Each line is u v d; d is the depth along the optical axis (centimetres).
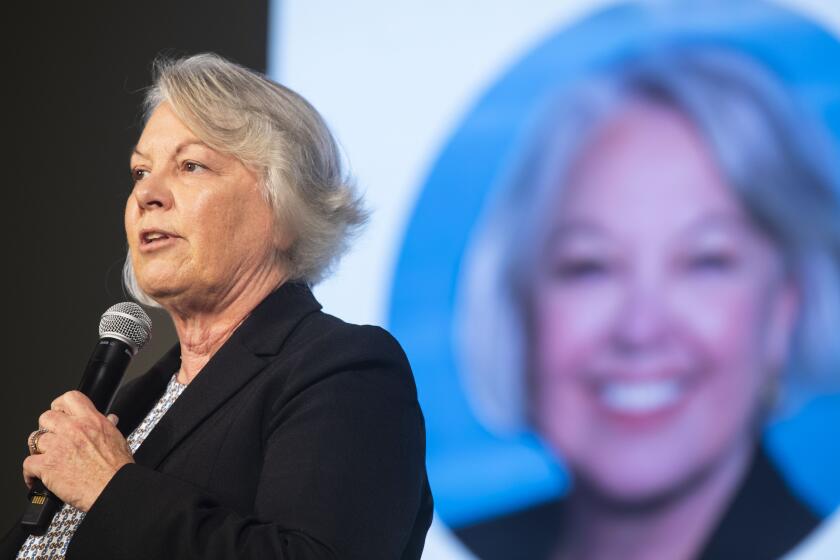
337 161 485
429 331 854
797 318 829
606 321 844
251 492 400
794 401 824
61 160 920
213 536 356
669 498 825
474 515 835
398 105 873
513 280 854
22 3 937
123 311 461
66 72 925
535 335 849
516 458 841
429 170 866
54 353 900
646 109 855
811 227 835
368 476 380
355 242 496
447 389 849
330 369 405
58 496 377
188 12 914
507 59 870
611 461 833
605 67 862
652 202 848
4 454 891
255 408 409
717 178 845
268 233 458
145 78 917
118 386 447
